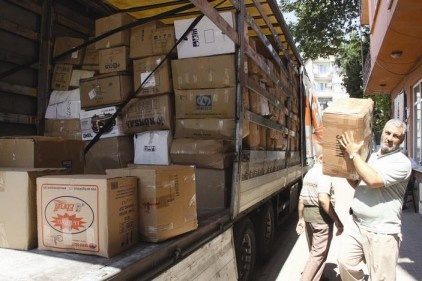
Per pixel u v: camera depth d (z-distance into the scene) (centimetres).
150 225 272
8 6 411
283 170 654
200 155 405
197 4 307
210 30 408
